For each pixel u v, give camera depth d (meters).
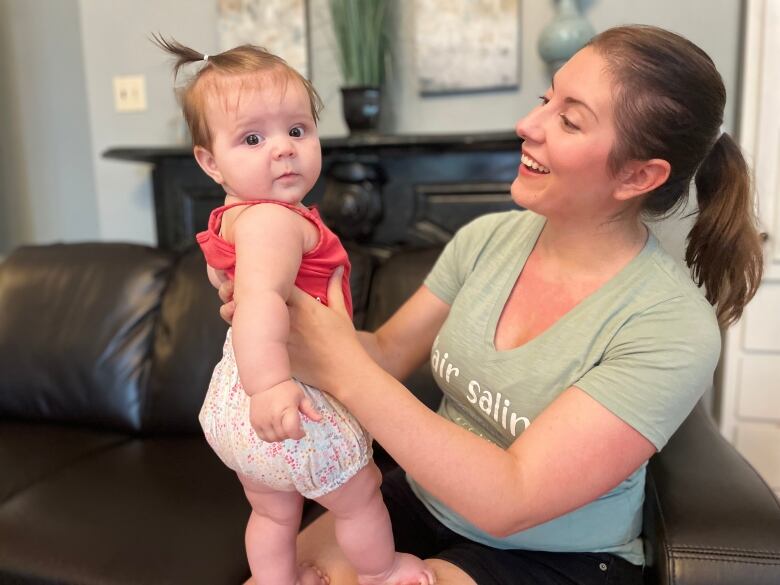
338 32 1.85
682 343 0.77
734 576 0.79
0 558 1.09
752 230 0.89
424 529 0.98
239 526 1.15
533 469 0.73
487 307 0.95
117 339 1.69
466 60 1.88
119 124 2.26
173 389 1.60
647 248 0.87
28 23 2.53
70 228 2.66
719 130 0.84
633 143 0.78
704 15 1.70
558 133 0.81
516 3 1.81
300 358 0.75
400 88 1.98
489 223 1.07
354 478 0.76
